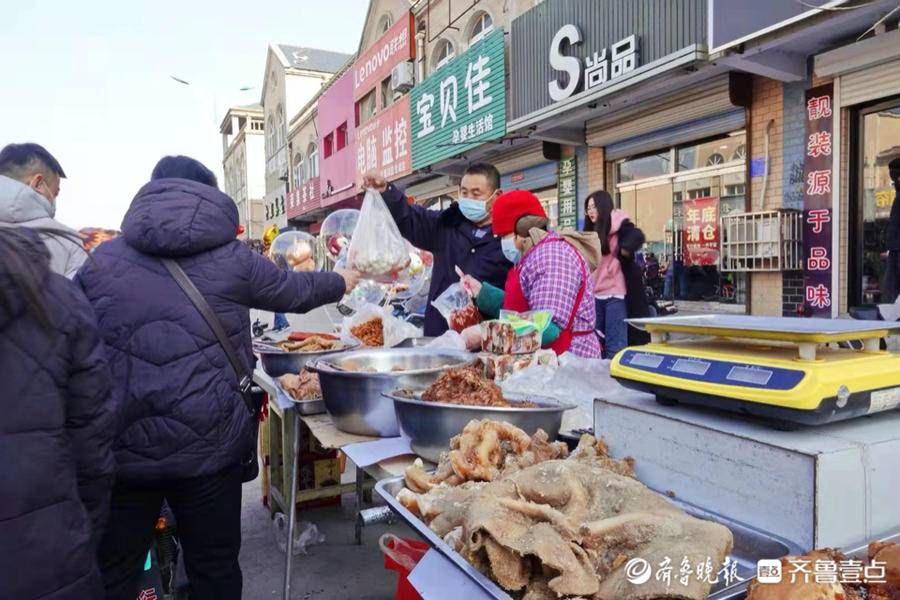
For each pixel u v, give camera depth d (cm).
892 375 104
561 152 757
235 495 180
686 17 489
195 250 165
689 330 123
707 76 529
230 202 178
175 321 160
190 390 160
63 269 204
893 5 377
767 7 412
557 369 179
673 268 634
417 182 1177
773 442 96
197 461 163
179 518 176
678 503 110
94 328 113
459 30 972
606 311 443
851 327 110
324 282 210
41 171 241
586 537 89
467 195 297
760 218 492
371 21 1326
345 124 1428
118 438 157
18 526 95
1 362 95
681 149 616
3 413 95
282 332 383
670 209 634
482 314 264
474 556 89
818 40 440
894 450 97
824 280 468
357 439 182
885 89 420
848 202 460
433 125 916
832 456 91
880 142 443
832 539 91
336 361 202
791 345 117
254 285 179
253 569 285
